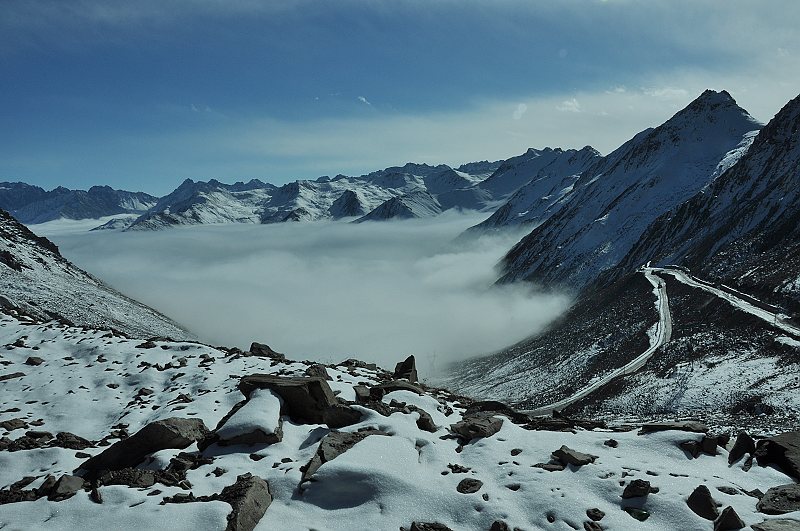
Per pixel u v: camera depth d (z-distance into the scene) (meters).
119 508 11.34
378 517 11.21
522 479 12.27
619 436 13.91
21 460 14.94
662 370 66.44
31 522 11.23
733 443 13.43
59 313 80.19
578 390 73.00
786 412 42.50
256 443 14.27
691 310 87.56
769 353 58.16
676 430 13.72
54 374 24.47
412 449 13.60
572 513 10.98
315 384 16.39
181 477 12.78
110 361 25.86
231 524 10.52
